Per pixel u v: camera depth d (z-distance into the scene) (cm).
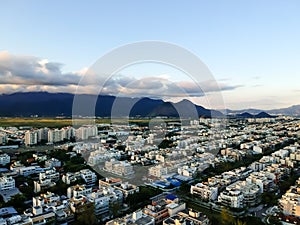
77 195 9150
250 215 8406
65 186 10419
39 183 10475
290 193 9312
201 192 9969
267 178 11556
